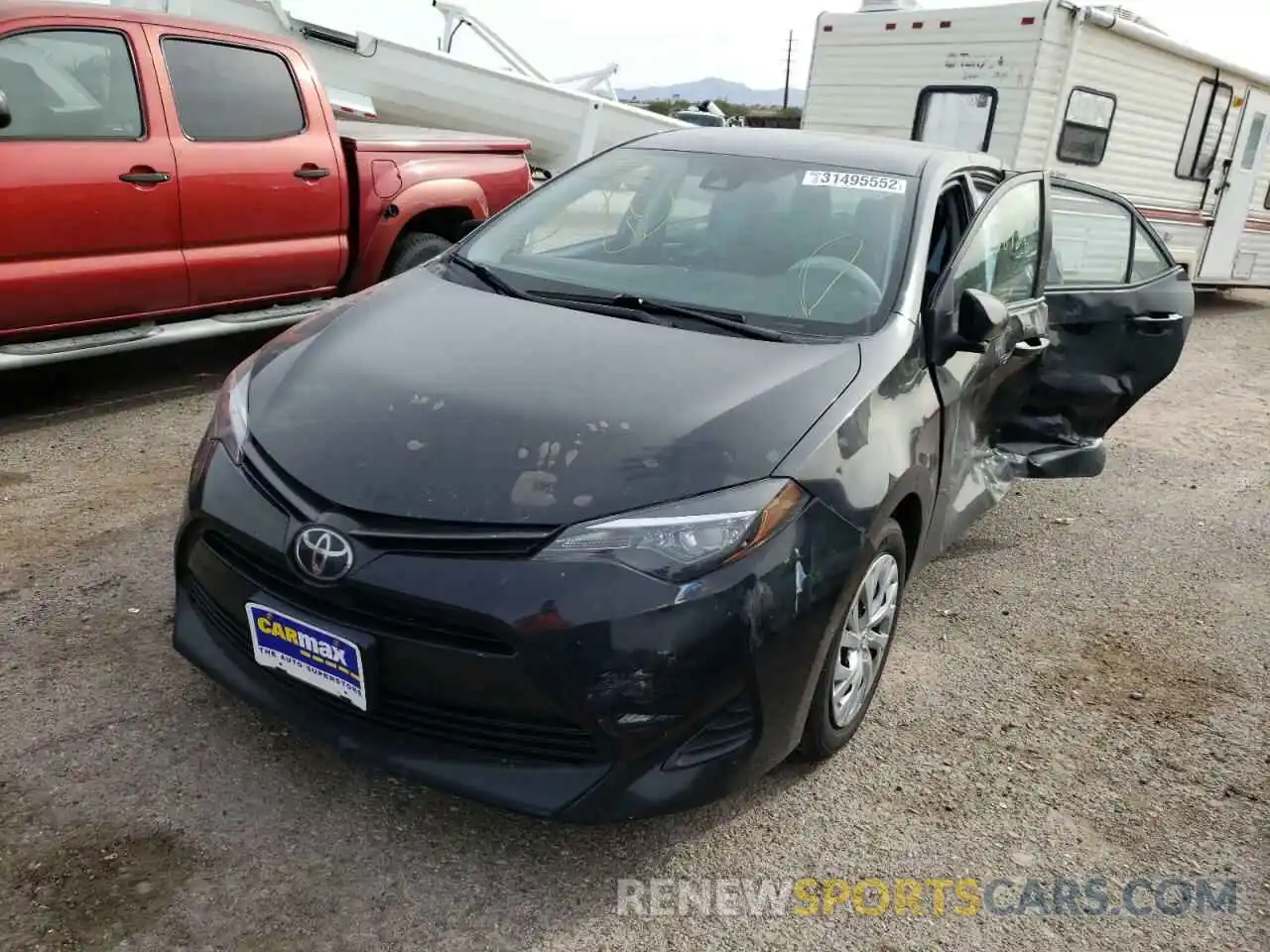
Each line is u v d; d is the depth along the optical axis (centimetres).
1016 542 473
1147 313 466
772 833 261
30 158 429
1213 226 1153
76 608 324
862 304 312
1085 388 450
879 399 277
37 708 275
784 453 242
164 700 283
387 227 595
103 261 464
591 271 338
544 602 212
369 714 226
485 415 244
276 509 232
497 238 366
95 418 493
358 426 244
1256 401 784
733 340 289
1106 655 371
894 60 962
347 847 240
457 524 219
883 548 279
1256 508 543
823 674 258
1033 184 420
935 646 367
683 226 352
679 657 218
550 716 219
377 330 293
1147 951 238
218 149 502
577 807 221
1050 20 847
